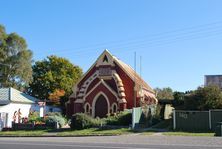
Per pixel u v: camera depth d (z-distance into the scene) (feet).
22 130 140.15
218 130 98.02
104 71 174.40
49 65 263.70
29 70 241.76
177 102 156.87
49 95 242.17
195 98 127.65
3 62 235.40
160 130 120.78
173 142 76.48
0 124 149.18
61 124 143.74
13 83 238.27
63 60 263.29
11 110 160.25
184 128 121.49
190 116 121.49
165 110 164.14
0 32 237.66
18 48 239.50
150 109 151.23
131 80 171.83
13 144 74.90
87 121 132.36
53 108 216.33
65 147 67.31
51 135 116.88
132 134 108.47
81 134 116.16
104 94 168.04
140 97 168.66
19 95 169.89
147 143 74.59
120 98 165.68
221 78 198.08
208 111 119.44
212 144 70.69
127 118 135.44
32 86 255.50
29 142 80.64
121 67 174.40
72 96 183.01
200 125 119.75
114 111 165.89
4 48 238.27
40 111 175.63
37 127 140.56
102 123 134.41
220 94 126.52
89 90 172.96
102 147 66.13
